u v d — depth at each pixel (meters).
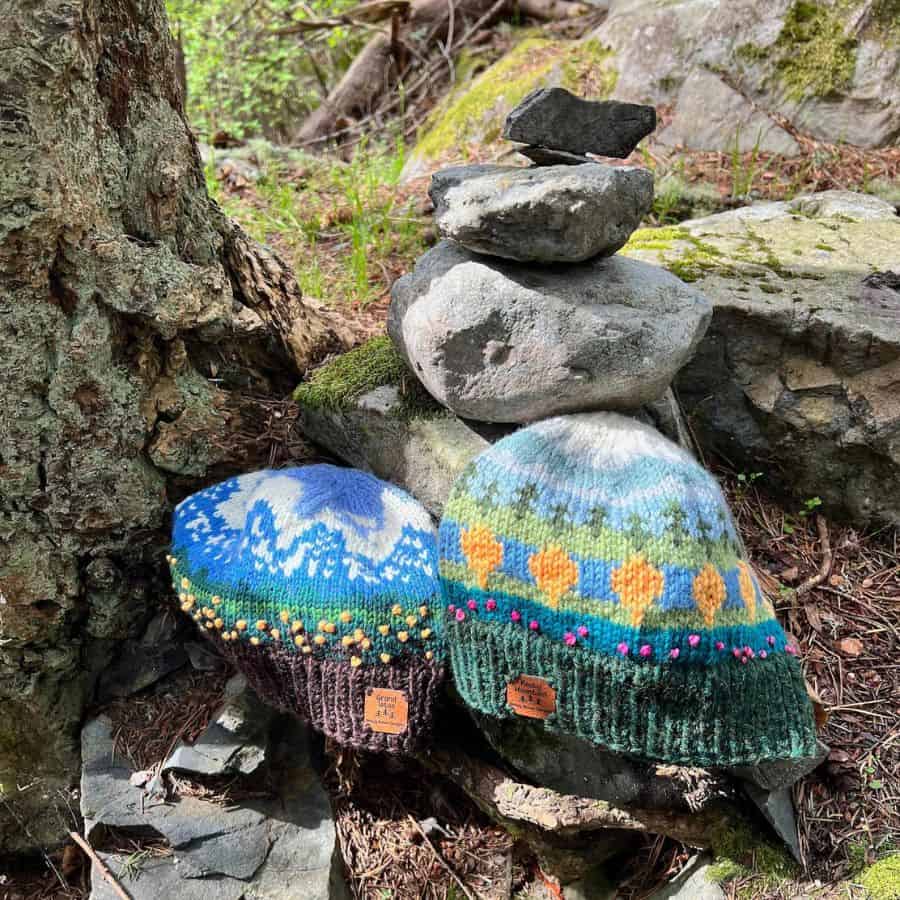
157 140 0.67
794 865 0.60
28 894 0.74
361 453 0.72
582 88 1.43
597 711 0.54
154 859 0.66
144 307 0.63
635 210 0.59
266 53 2.07
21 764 0.71
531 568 0.54
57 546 0.65
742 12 1.34
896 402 0.73
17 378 0.60
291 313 0.82
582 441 0.56
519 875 0.69
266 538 0.60
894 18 1.30
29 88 0.55
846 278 0.81
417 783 0.71
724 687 0.52
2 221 0.56
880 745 0.65
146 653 0.72
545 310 0.58
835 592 0.74
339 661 0.59
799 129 1.30
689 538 0.52
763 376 0.77
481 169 0.62
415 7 1.92
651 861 0.66
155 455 0.67
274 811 0.67
